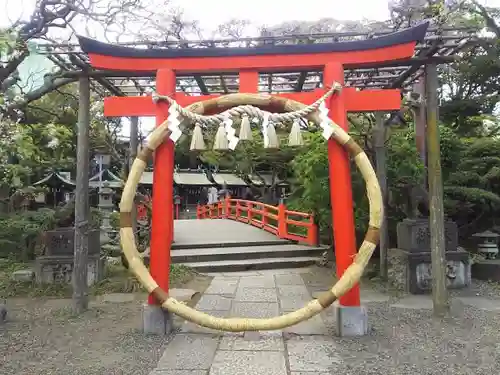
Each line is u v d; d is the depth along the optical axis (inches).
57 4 295.1
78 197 249.0
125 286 304.5
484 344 191.2
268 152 658.8
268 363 171.0
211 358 176.9
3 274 334.3
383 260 325.1
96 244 325.7
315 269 394.3
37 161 376.2
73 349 189.5
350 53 210.8
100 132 483.5
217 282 342.6
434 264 232.7
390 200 350.3
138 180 203.3
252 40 218.1
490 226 393.7
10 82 285.6
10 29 242.1
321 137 353.7
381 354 179.9
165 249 208.4
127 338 202.2
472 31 223.3
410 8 257.0
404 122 374.6
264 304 273.7
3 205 410.0
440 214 231.6
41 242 380.5
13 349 189.9
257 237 499.8
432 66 234.7
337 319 203.6
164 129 204.2
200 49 213.0
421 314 237.8
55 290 295.4
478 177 389.1
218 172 1224.2
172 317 218.2
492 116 473.4
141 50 214.2
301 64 212.7
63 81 292.0
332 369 165.0
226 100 208.5
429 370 164.1
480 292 289.6
